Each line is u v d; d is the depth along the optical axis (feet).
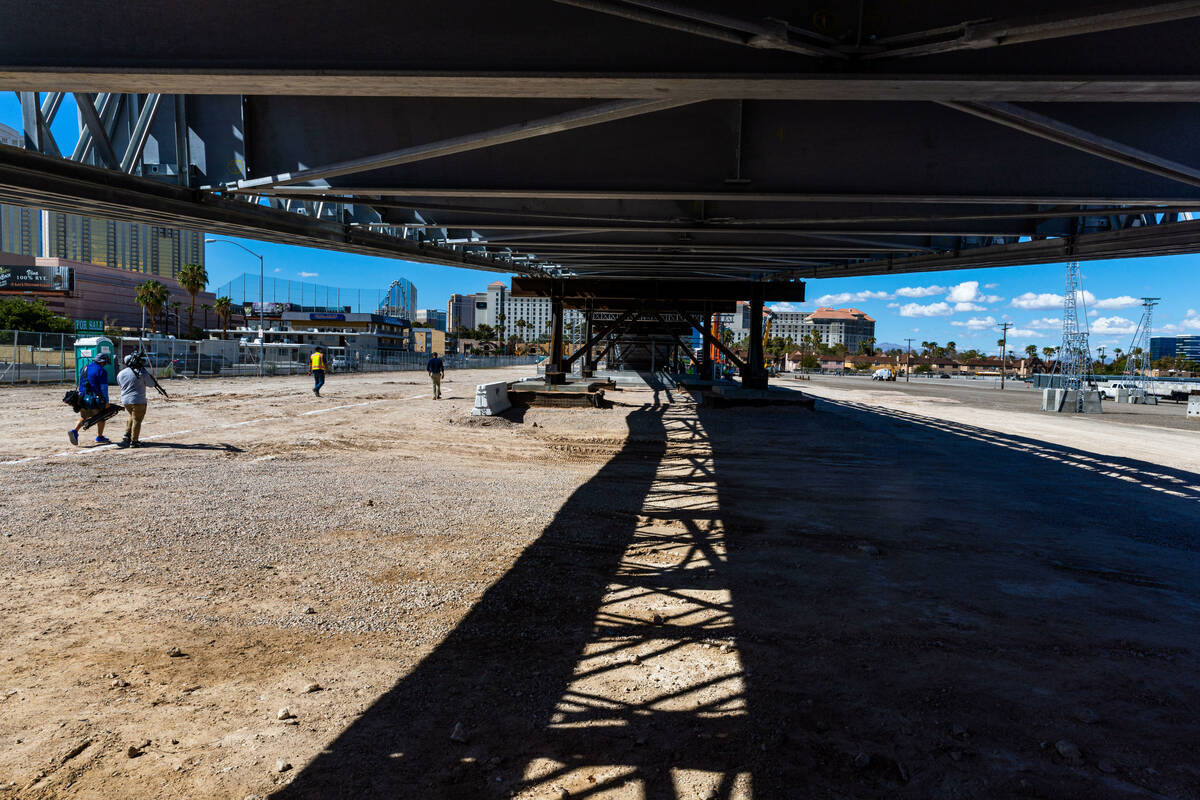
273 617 15.76
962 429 68.69
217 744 10.46
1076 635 15.92
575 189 35.91
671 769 10.07
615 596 17.89
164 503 26.23
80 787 9.25
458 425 55.88
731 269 89.71
